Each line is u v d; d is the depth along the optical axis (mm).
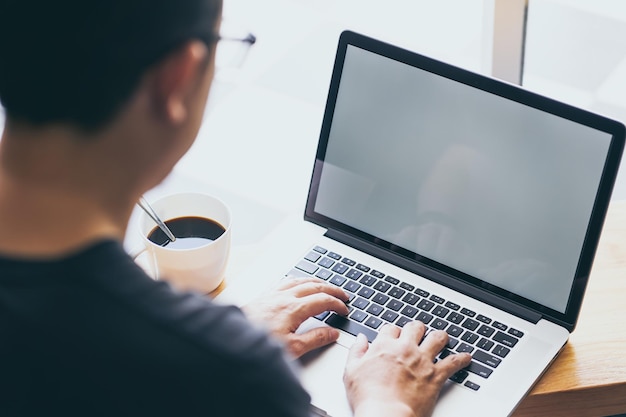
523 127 1144
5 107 531
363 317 1169
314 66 2746
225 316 565
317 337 1114
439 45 2850
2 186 542
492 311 1180
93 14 510
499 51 1503
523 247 1170
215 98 2584
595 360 1133
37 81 517
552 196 1141
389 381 1025
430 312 1177
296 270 1245
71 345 523
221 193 2275
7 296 523
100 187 556
